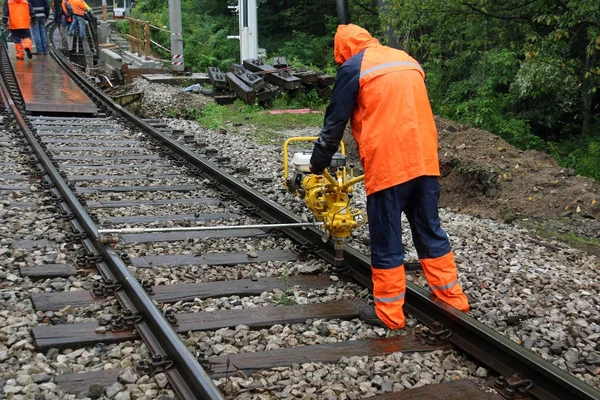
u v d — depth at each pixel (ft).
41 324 12.37
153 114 48.78
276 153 32.89
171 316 12.66
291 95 52.85
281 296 14.48
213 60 91.91
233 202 22.57
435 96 52.39
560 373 10.28
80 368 10.94
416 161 12.55
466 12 40.86
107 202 21.39
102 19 121.29
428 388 10.79
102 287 13.92
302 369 11.25
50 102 39.47
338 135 12.91
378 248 13.01
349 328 13.09
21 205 20.11
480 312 14.32
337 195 15.05
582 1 31.65
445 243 13.50
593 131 49.90
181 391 10.19
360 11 73.26
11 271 14.99
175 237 18.35
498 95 49.03
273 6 114.73
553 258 18.80
